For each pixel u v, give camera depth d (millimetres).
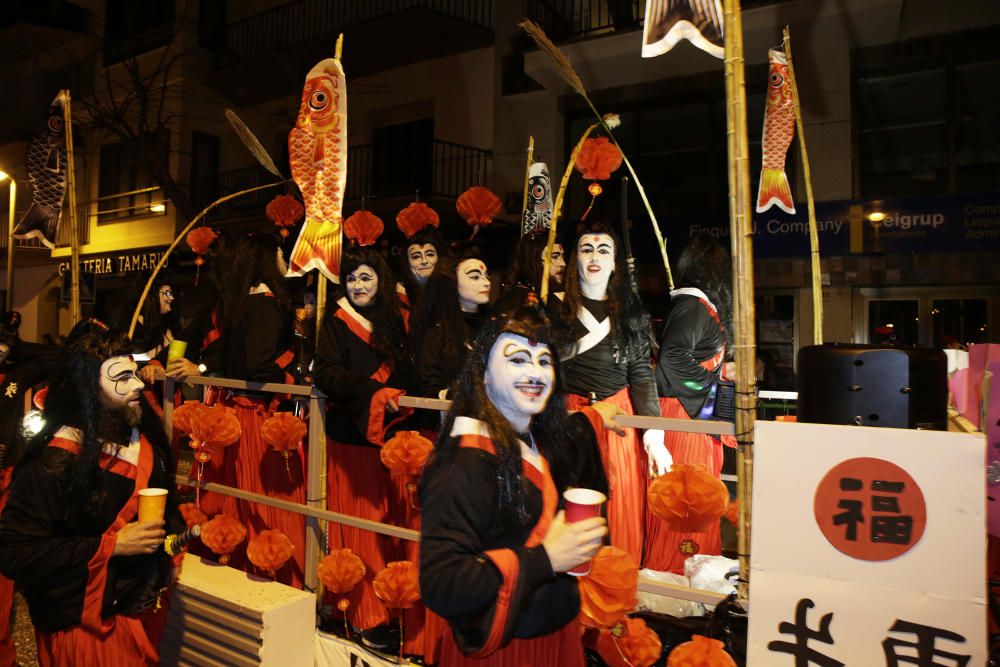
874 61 9203
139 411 2646
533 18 11641
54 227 4152
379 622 3145
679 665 1933
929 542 1600
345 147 3072
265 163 3756
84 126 16359
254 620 2850
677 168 10711
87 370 2520
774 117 3393
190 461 7176
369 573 3203
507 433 1776
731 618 1983
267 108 15789
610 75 10672
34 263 19922
